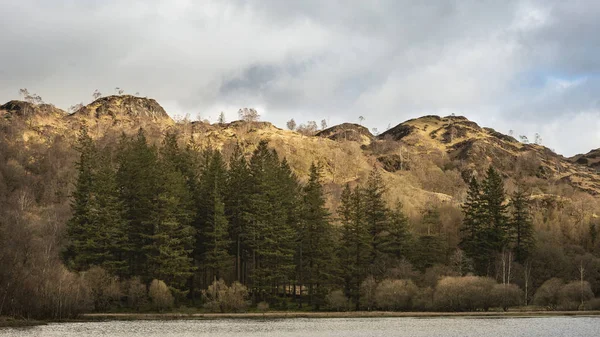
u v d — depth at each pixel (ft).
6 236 293.23
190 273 343.46
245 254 395.96
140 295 323.78
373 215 398.83
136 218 371.35
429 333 238.68
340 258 376.48
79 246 335.88
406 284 347.56
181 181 379.76
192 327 258.78
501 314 326.24
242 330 248.93
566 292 358.84
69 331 232.53
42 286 277.64
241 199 384.88
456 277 349.82
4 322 250.16
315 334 235.61
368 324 276.21
